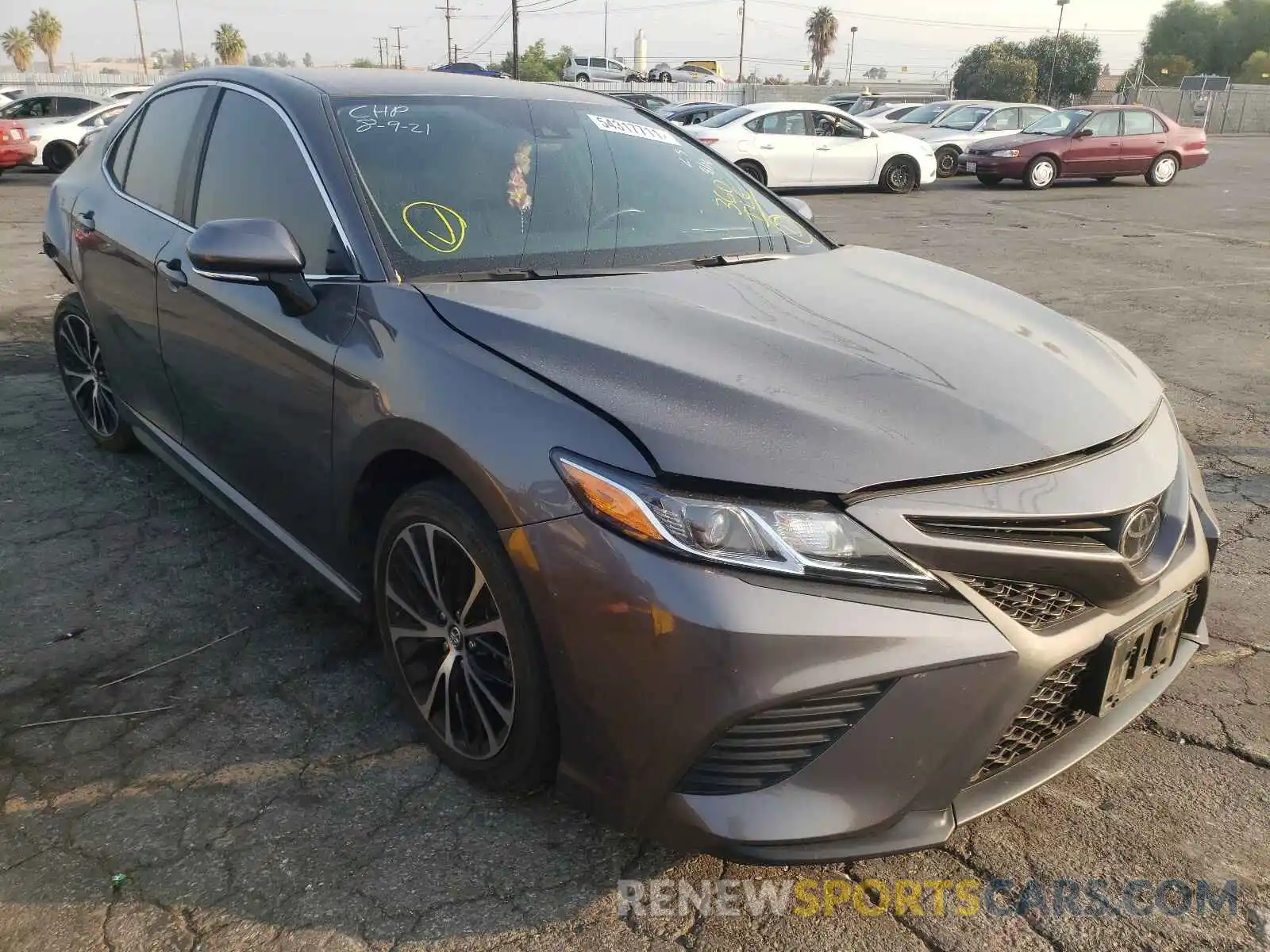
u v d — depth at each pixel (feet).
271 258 7.89
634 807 6.25
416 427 7.02
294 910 6.60
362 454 7.66
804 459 5.99
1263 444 15.62
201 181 10.59
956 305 8.74
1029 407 6.88
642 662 5.89
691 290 8.31
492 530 6.72
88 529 12.04
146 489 13.24
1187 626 8.09
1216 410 17.33
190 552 11.52
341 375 7.82
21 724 8.44
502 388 6.73
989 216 45.55
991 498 6.14
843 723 5.86
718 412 6.29
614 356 6.80
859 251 10.66
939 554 5.93
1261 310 25.22
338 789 7.73
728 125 53.16
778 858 5.91
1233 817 7.59
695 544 5.78
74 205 13.16
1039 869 7.10
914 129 70.33
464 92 10.43
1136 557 6.67
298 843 7.17
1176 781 7.98
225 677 9.16
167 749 8.15
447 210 8.91
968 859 7.18
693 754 5.88
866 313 8.18
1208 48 250.98
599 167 10.28
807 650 5.67
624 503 5.94
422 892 6.77
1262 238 38.47
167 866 6.93
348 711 8.69
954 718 5.93
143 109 12.60
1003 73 199.62
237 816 7.43
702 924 6.58
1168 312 24.95
